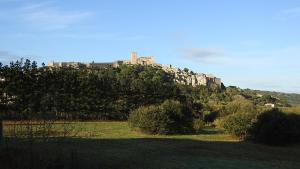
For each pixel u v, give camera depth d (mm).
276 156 23172
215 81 186125
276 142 29875
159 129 34250
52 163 13133
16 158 12789
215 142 29016
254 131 31141
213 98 107188
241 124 31859
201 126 38688
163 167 17188
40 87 55312
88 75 61438
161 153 21406
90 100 59281
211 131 39750
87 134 30312
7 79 52531
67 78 57625
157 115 34469
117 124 46938
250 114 32406
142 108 36406
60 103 56781
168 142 27281
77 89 58250
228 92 137500
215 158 20547
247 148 26328
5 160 12805
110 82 62938
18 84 53219
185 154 21531
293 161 21422
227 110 53562
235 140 31500
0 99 51812
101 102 60438
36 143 14445
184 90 110875
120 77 76625
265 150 26031
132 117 36281
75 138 25281
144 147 23562
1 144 14047
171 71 174750
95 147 21609
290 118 31000
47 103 55250
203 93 115938
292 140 30453
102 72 83562
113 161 17578
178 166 17609
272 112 31422
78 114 58594
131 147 23219
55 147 14531
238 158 21156
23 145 14047
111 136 30328
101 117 61125
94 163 16250
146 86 65500
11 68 53188
